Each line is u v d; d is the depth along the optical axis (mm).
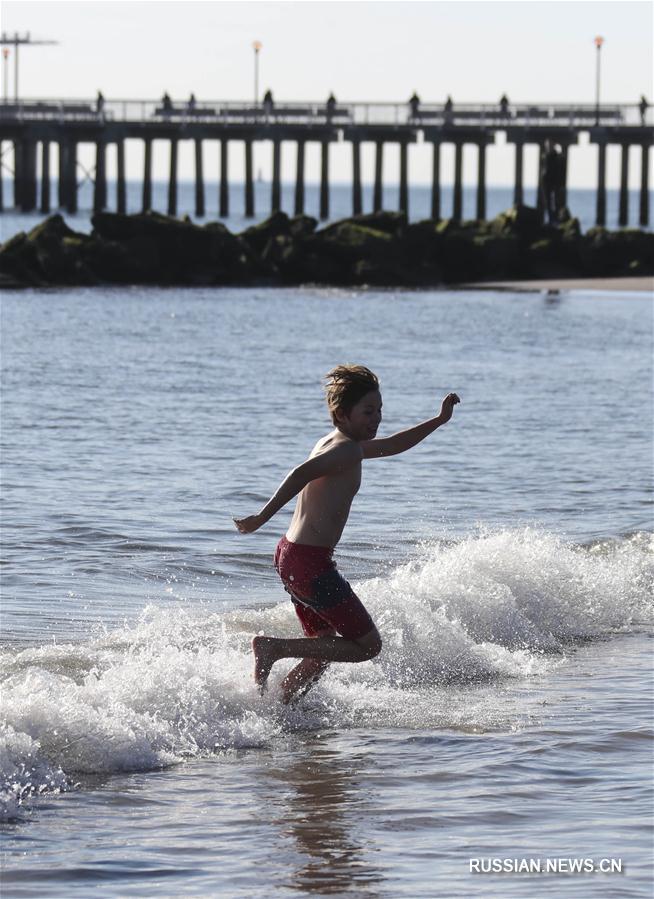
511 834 15500
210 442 50188
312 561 19609
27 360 77688
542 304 130875
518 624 25672
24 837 15289
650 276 167125
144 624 24938
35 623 25297
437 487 42031
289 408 60438
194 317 111875
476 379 73062
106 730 18062
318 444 20266
